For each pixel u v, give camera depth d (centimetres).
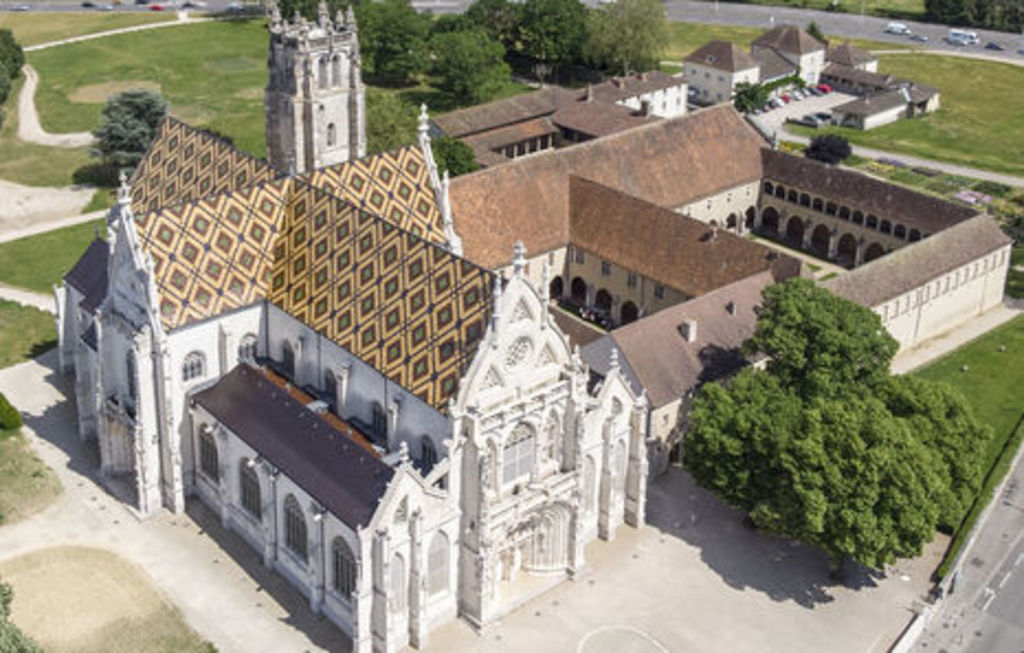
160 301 10575
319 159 12625
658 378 11731
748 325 12744
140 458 10825
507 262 14825
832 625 9938
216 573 10338
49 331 14450
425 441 9669
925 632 9900
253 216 11262
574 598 10175
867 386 11044
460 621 9881
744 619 9975
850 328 11131
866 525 9506
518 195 15238
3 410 12225
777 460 10044
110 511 11106
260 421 10281
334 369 10525
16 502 11125
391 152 12112
